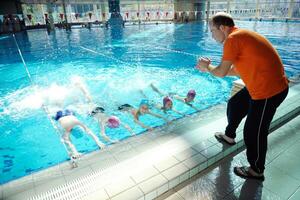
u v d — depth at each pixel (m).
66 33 17.28
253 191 1.92
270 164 2.23
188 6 23.39
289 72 6.27
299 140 2.59
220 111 3.23
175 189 1.98
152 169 2.09
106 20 22.34
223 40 1.90
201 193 1.92
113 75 6.35
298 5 19.80
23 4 19.73
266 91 1.71
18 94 5.12
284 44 10.34
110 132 3.43
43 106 4.46
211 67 1.95
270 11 22.45
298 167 2.19
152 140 2.56
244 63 1.72
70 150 3.04
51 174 2.12
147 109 3.91
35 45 12.30
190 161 2.17
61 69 7.25
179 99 4.55
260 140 1.87
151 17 26.19
